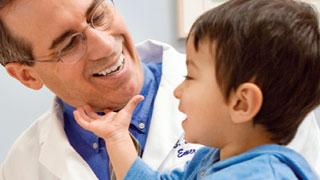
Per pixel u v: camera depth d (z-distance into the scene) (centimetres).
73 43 82
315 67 55
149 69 111
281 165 53
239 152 59
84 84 89
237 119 55
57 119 102
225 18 56
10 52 87
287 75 54
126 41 91
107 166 92
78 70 86
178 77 105
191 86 61
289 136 60
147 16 150
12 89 144
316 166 91
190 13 147
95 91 91
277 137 59
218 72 56
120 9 147
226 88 56
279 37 53
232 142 60
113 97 92
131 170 68
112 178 90
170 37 152
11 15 79
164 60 110
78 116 81
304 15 55
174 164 90
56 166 94
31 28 79
